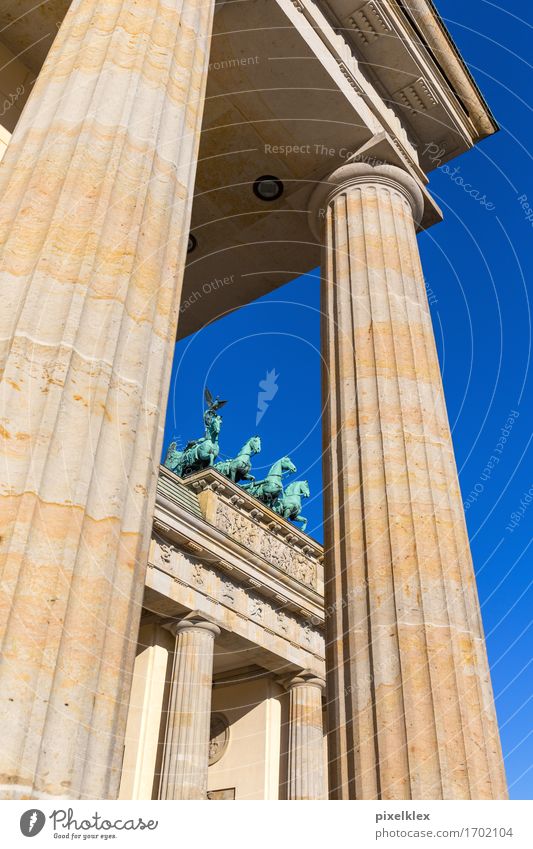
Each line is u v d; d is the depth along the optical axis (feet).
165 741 104.17
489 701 38.93
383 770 35.45
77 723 19.77
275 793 122.93
